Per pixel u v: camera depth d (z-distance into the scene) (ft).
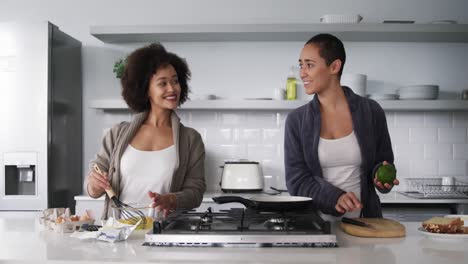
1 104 11.15
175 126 6.63
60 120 11.76
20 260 4.00
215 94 12.94
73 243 4.66
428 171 12.65
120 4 13.07
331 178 6.79
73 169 12.51
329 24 11.57
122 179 6.40
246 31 11.73
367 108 6.70
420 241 4.75
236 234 4.42
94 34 11.97
